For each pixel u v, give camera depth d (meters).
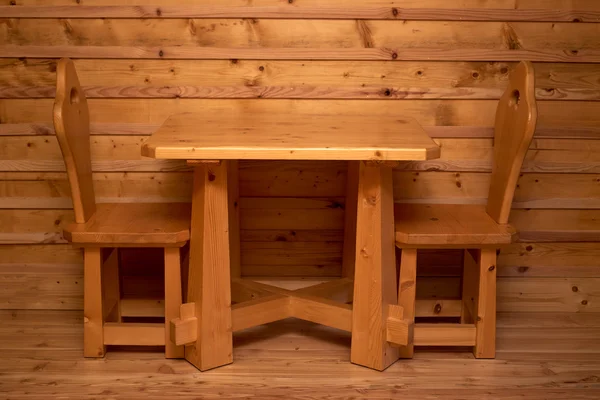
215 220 2.68
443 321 3.41
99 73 3.23
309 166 3.39
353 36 3.21
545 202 3.40
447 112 3.30
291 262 3.51
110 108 3.27
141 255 3.44
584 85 3.29
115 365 2.82
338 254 3.50
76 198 2.83
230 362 2.84
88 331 2.87
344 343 3.04
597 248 3.47
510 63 3.26
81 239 2.73
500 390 2.65
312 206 3.44
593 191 3.40
